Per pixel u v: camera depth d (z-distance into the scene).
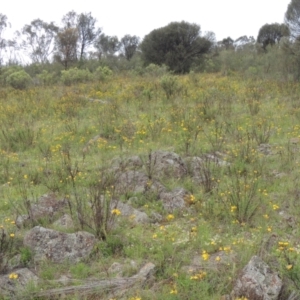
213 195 6.02
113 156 8.01
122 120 10.55
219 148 8.15
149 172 6.57
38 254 4.63
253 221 5.29
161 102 12.75
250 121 10.04
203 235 4.97
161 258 4.47
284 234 5.00
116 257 4.68
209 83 16.25
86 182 6.74
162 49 26.72
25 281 4.21
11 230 5.22
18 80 19.53
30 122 10.86
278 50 21.55
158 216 5.56
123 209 5.62
